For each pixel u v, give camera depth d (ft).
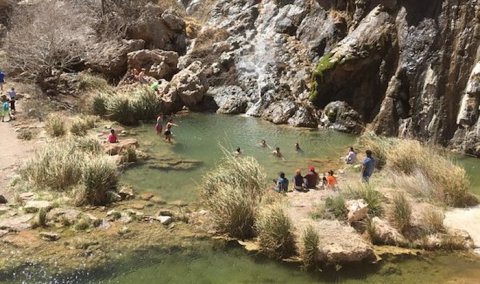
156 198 44.80
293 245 34.78
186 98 81.20
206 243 36.50
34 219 38.06
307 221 37.78
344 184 44.93
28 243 35.17
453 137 64.39
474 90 62.49
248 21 98.73
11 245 34.81
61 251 34.50
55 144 53.26
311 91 78.69
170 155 57.88
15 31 88.74
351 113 73.77
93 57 89.45
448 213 41.27
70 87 83.97
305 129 73.26
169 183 48.91
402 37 72.49
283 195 44.14
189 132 68.80
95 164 45.01
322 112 76.54
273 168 54.90
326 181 48.16
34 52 81.51
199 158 57.16
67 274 31.94
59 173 45.73
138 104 73.46
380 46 74.08
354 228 37.22
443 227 37.91
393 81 71.36
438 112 65.92
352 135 70.95
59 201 42.14
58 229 37.55
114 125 69.51
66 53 87.45
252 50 92.07
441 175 45.27
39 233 36.68
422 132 66.85
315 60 86.28
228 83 87.76
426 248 35.65
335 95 77.05
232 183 43.19
